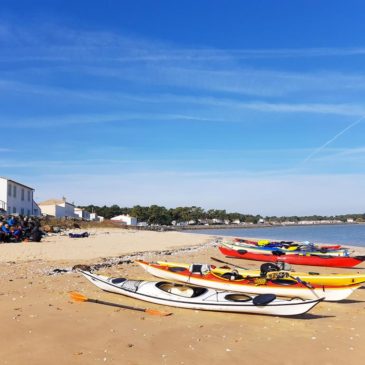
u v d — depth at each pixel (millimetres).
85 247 33531
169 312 11812
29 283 15508
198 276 15148
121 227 97812
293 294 13453
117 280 13867
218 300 11969
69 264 21656
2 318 10430
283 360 8367
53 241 39000
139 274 19109
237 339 9633
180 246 41719
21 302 12305
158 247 38531
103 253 29141
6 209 61594
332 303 13906
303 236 87312
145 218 167000
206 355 8523
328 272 23516
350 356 8672
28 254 26109
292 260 26703
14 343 8688
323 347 9203
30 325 9953
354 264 25281
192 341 9383
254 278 14156
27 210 72562
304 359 8445
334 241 64938
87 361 7902
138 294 12977
